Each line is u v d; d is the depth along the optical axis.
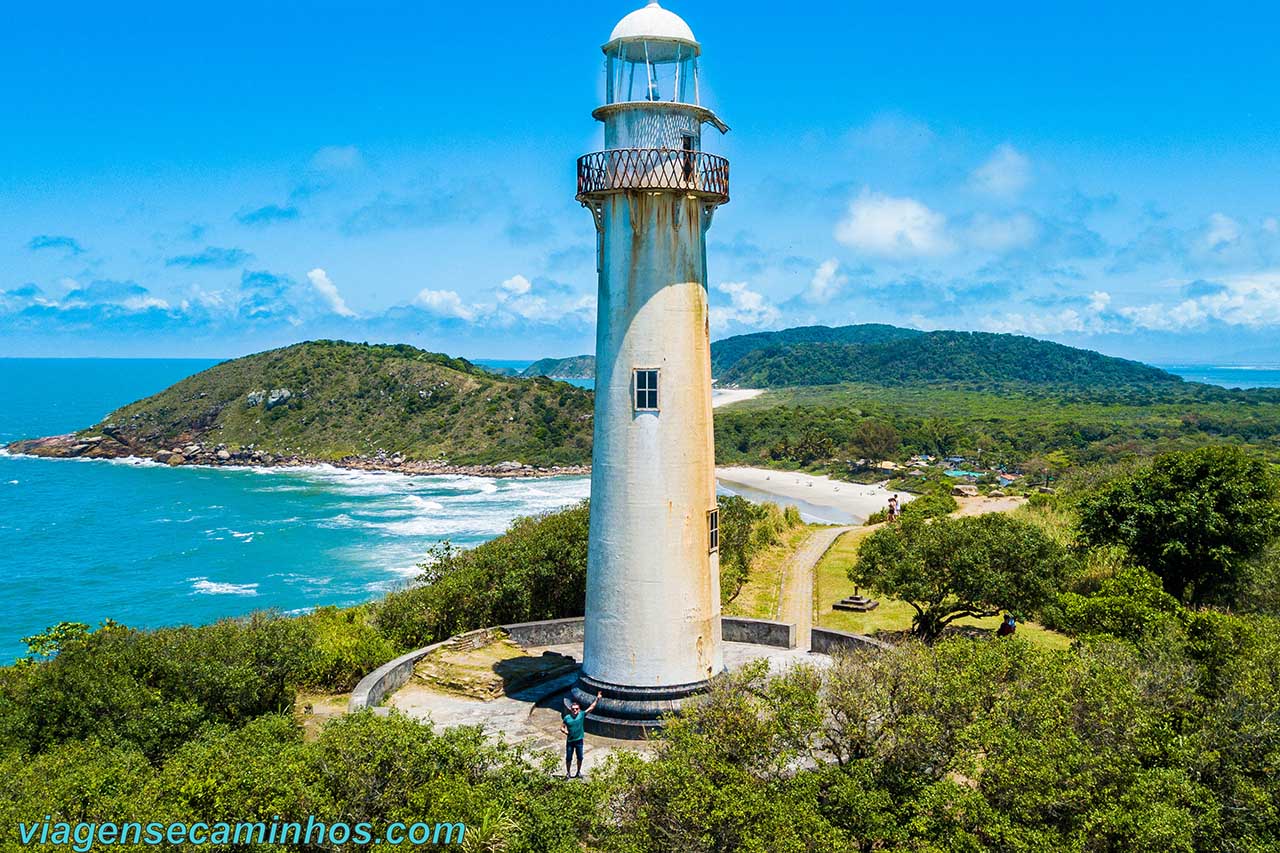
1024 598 32.78
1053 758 15.64
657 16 22.14
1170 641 23.05
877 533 38.28
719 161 22.27
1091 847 14.83
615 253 22.17
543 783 15.97
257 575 81.69
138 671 23.31
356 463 156.50
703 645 22.86
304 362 187.25
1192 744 17.83
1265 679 19.66
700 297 22.52
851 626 39.53
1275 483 41.81
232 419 172.88
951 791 15.27
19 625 68.19
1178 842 14.73
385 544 93.69
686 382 22.25
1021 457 150.88
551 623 31.48
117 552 90.50
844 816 15.72
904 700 17.14
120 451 166.38
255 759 15.56
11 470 149.50
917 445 163.88
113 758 18.30
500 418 167.50
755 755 16.50
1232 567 37.25
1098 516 40.66
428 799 14.57
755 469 158.25
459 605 33.81
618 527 22.42
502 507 116.88
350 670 28.44
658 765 15.59
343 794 14.63
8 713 22.36
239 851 13.95
